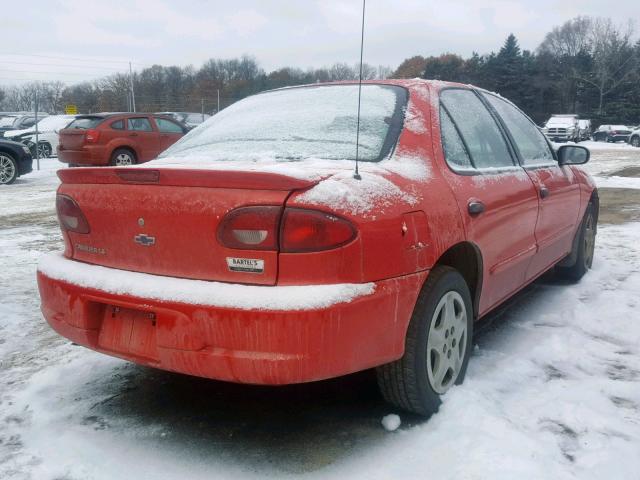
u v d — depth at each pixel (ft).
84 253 9.09
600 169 57.06
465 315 9.96
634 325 13.15
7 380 10.71
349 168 8.39
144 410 9.59
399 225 8.11
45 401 9.85
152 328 8.09
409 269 8.28
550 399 9.68
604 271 17.89
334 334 7.32
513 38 223.51
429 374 8.97
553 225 13.85
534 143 14.29
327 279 7.40
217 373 7.50
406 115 9.89
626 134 133.90
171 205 7.90
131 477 7.82
